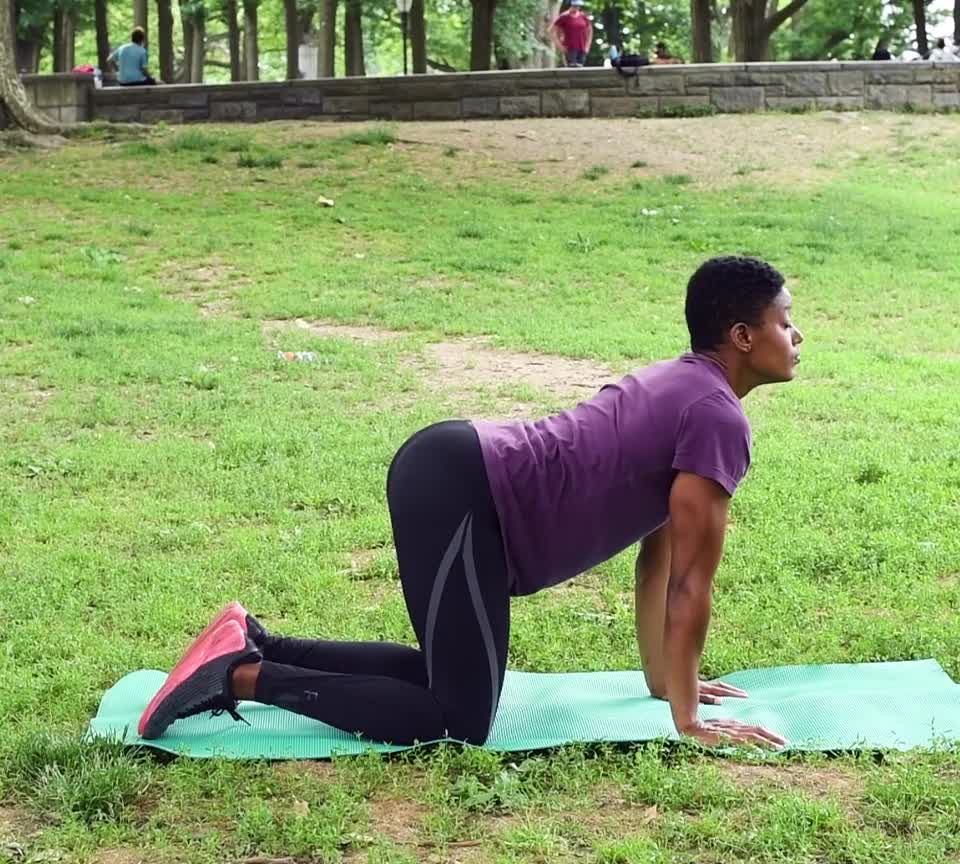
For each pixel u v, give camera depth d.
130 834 3.32
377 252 13.66
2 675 4.52
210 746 3.78
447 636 3.71
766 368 3.79
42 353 9.81
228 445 7.54
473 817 3.42
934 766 3.62
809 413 8.48
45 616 5.13
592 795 3.51
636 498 3.71
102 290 12.09
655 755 3.67
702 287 3.79
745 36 27.05
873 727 3.90
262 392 8.90
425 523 3.71
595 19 37.00
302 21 39.28
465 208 15.44
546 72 20.36
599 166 17.44
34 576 5.56
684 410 3.67
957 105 20.61
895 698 4.14
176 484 6.95
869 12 34.81
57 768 3.61
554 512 3.71
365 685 3.79
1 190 15.70
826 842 3.22
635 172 17.30
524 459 3.70
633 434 3.69
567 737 3.82
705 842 3.24
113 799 3.47
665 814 3.40
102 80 29.92
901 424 8.13
